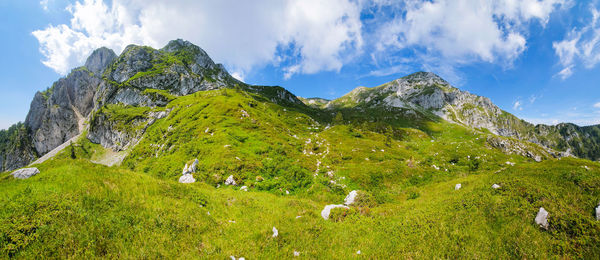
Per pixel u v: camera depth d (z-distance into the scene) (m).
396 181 32.94
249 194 21.02
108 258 7.27
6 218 7.13
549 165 18.73
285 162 34.94
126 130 130.88
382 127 119.75
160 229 9.12
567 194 10.97
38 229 7.16
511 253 8.42
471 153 59.47
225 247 9.48
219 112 66.56
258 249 9.82
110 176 11.88
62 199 8.59
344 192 27.38
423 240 10.27
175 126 72.75
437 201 15.72
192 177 28.64
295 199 20.36
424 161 45.31
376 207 16.97
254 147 40.78
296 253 10.16
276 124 71.19
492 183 14.71
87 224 7.98
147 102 161.62
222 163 31.14
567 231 8.75
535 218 9.78
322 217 15.15
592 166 17.91
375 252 10.20
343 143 58.28
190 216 10.73
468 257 8.55
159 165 40.53
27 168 10.59
